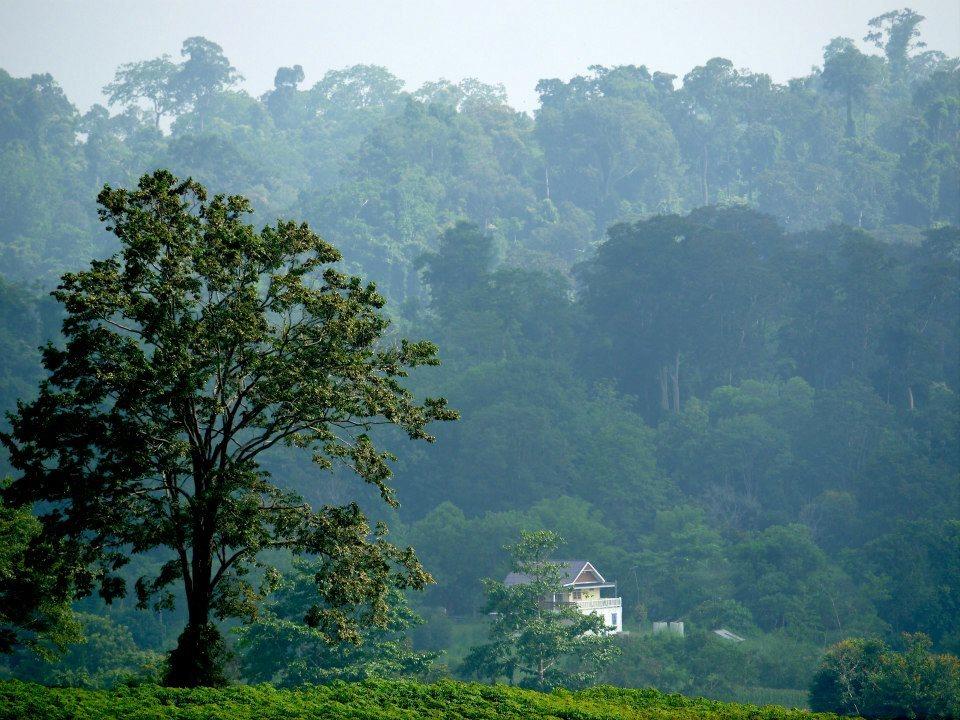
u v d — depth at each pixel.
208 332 85.00
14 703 70.50
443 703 82.38
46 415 83.56
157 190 86.06
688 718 84.62
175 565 87.06
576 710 82.94
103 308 83.62
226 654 87.50
